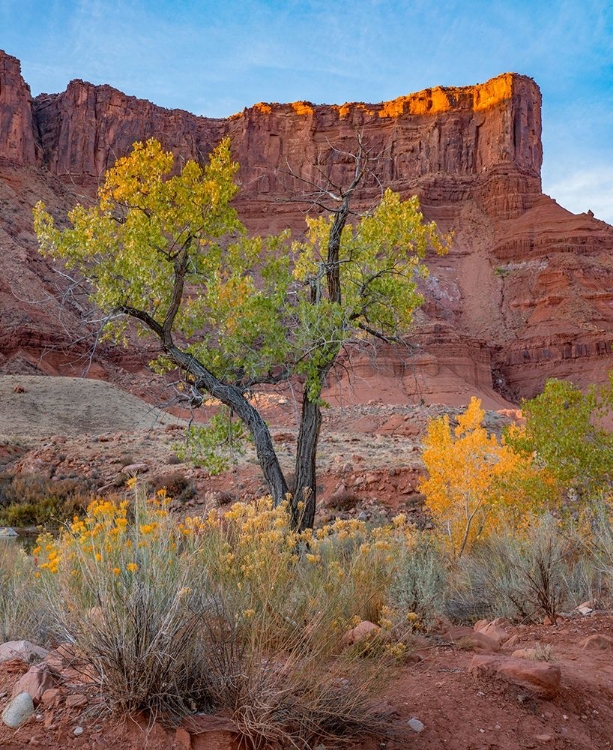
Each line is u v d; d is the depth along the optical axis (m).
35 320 70.81
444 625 5.42
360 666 3.28
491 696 3.61
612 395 9.42
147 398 66.19
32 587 4.84
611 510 7.77
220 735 2.81
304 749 2.87
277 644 3.28
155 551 3.63
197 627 3.17
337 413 46.28
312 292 11.21
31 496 21.28
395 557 5.33
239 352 10.52
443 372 91.88
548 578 5.95
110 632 2.93
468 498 10.59
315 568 4.18
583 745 3.31
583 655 4.62
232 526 4.68
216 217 10.90
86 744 2.70
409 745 3.05
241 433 10.87
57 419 42.09
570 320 107.94
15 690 3.03
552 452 9.38
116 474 23.86
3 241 84.19
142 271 10.30
